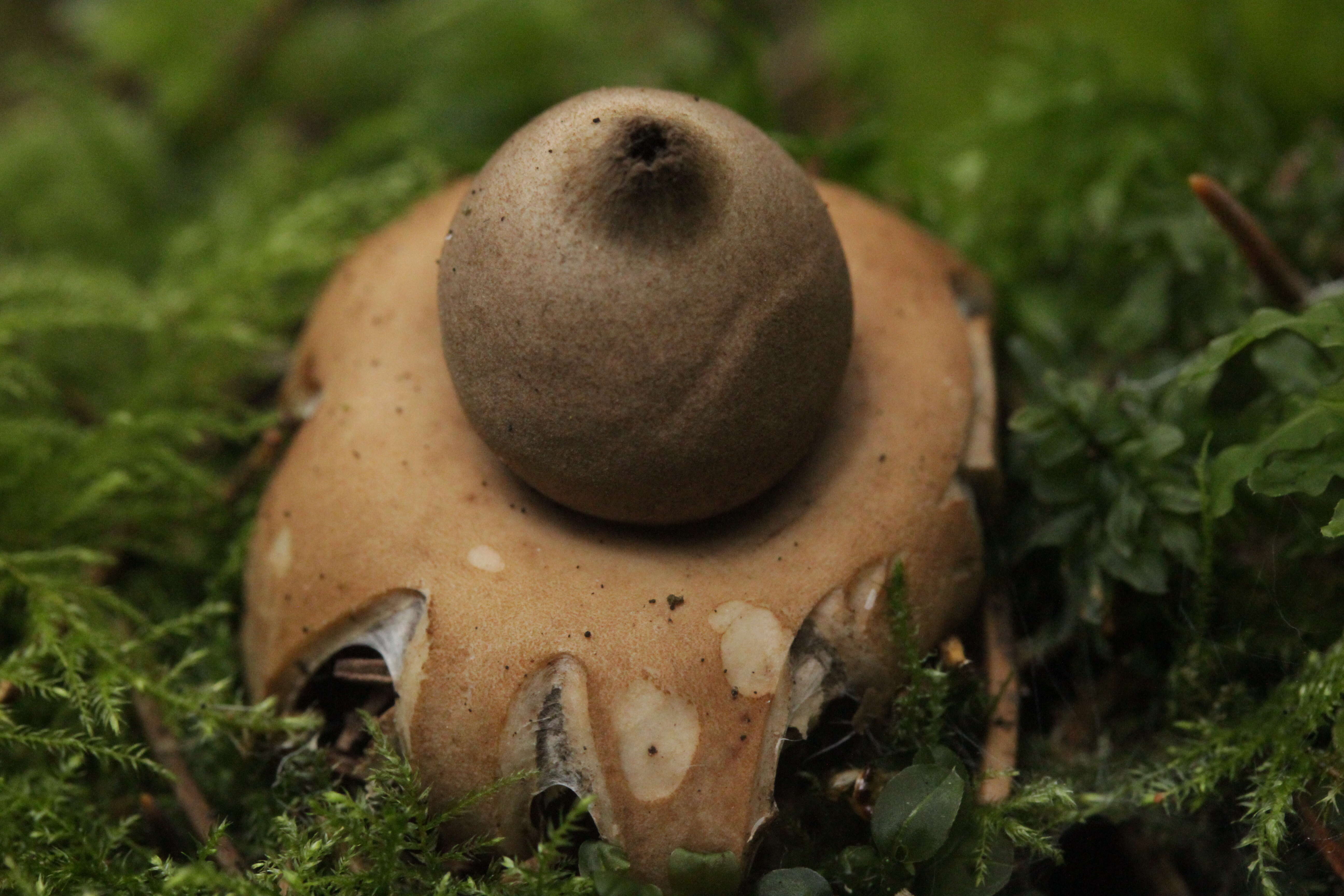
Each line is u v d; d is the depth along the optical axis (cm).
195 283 17
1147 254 17
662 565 14
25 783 15
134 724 15
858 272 15
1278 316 15
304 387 16
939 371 15
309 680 15
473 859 14
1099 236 17
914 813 14
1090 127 18
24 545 16
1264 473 14
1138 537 15
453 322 14
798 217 14
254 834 15
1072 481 15
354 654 15
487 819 14
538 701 14
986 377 15
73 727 15
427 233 15
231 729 15
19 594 16
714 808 14
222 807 15
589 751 14
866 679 14
